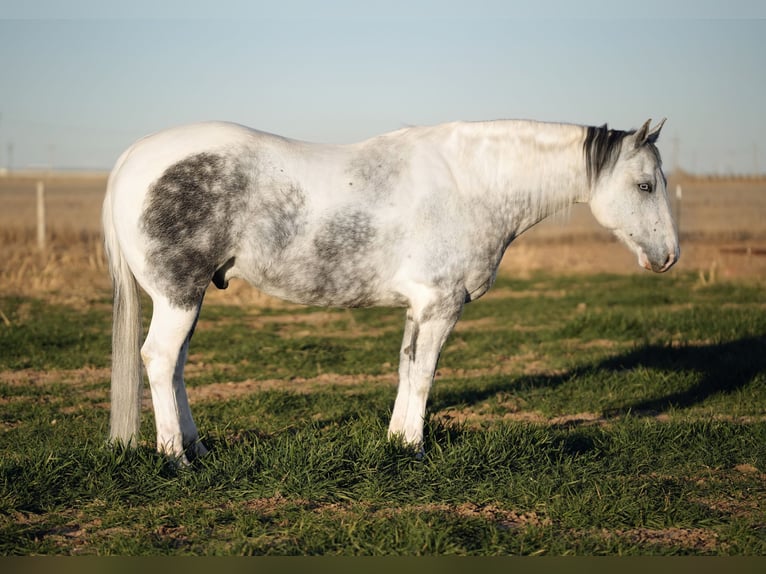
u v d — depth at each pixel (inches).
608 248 1236.5
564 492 245.9
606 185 286.2
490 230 275.1
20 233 1093.8
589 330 561.9
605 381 413.1
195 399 382.0
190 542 210.7
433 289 265.1
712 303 707.4
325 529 214.7
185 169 245.9
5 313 602.5
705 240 1301.7
